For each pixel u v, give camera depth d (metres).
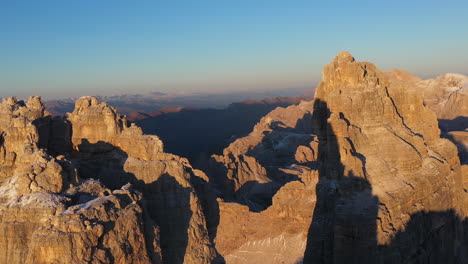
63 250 36.44
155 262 46.25
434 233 83.81
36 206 41.22
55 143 60.75
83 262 36.81
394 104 97.69
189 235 55.94
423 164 87.62
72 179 47.06
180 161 63.72
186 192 57.91
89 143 61.94
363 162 81.44
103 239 39.50
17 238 40.62
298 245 109.75
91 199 45.16
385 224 70.31
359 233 68.94
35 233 37.34
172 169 58.31
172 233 55.44
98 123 62.25
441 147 97.75
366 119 89.75
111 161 60.81
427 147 94.06
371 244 67.81
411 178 82.31
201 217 58.75
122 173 58.19
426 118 100.56
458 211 93.25
